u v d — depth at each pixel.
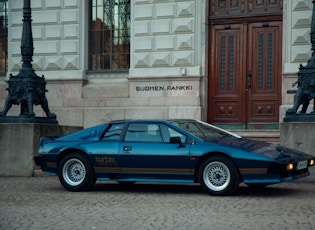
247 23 18.17
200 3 18.25
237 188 10.61
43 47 19.97
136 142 10.97
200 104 18.12
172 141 10.59
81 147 11.29
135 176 11.00
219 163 10.28
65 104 19.66
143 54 18.78
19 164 14.43
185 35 18.34
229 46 18.33
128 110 18.88
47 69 19.94
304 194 10.56
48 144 11.64
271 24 17.91
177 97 18.33
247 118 18.11
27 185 12.42
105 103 19.20
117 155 11.02
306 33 16.95
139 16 18.88
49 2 19.91
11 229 7.33
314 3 12.91
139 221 7.82
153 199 10.04
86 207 9.13
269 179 9.98
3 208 9.05
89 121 19.33
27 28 14.83
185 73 18.22
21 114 14.65
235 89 18.25
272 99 17.83
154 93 18.62
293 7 17.09
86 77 19.75
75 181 11.36
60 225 7.57
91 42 19.95
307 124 12.39
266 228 7.25
